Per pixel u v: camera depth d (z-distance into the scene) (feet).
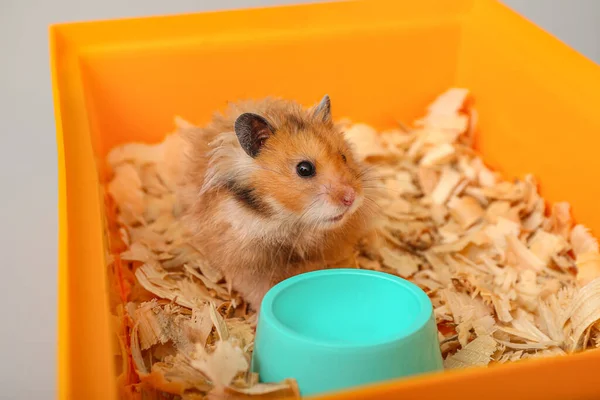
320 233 1.21
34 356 1.53
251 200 1.17
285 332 0.97
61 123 1.23
